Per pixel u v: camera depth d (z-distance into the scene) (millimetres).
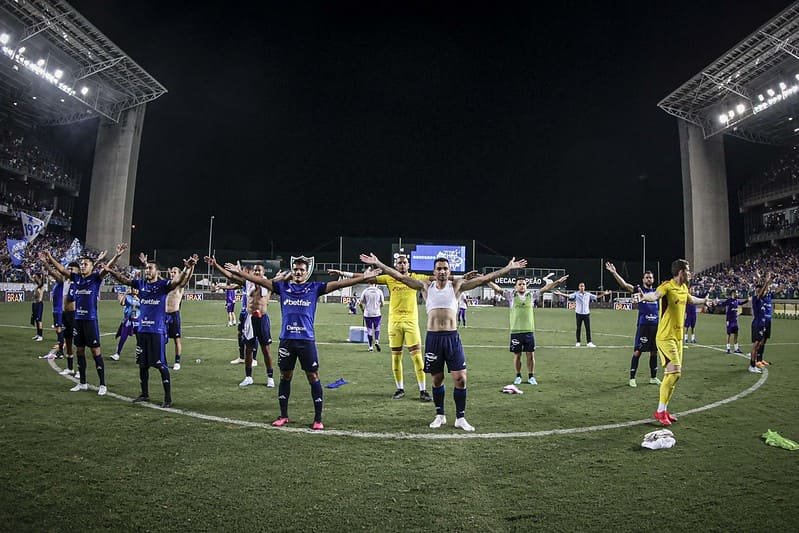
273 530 3586
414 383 9000
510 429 6117
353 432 5895
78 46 39500
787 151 53031
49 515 3748
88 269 7934
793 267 43469
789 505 4094
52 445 5258
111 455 5000
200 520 3711
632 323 26891
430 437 5742
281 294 6242
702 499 4191
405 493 4230
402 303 7781
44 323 18906
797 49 36062
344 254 53688
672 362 6480
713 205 47844
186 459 4930
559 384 9125
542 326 24266
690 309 17047
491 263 55281
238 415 6578
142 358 7102
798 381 9656
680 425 6406
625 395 8203
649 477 4645
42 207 53125
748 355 13789
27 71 39531
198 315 26750
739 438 5852
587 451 5340
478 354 13258
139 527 3596
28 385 8188
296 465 4816
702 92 44594
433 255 52875
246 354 8641
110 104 47844
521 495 4227
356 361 11609
